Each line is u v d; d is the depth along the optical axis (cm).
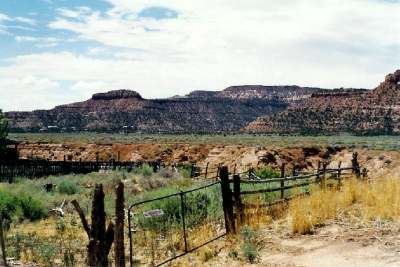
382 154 6494
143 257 1097
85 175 3397
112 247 1214
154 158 8250
